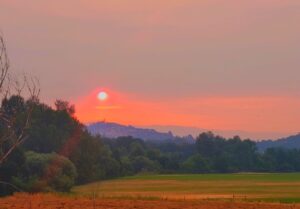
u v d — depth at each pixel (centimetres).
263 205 7675
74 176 17025
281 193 15725
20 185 14088
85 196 9500
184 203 7856
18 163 14650
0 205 7056
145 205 7425
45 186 14762
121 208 6969
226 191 17112
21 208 6694
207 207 7244
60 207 6962
